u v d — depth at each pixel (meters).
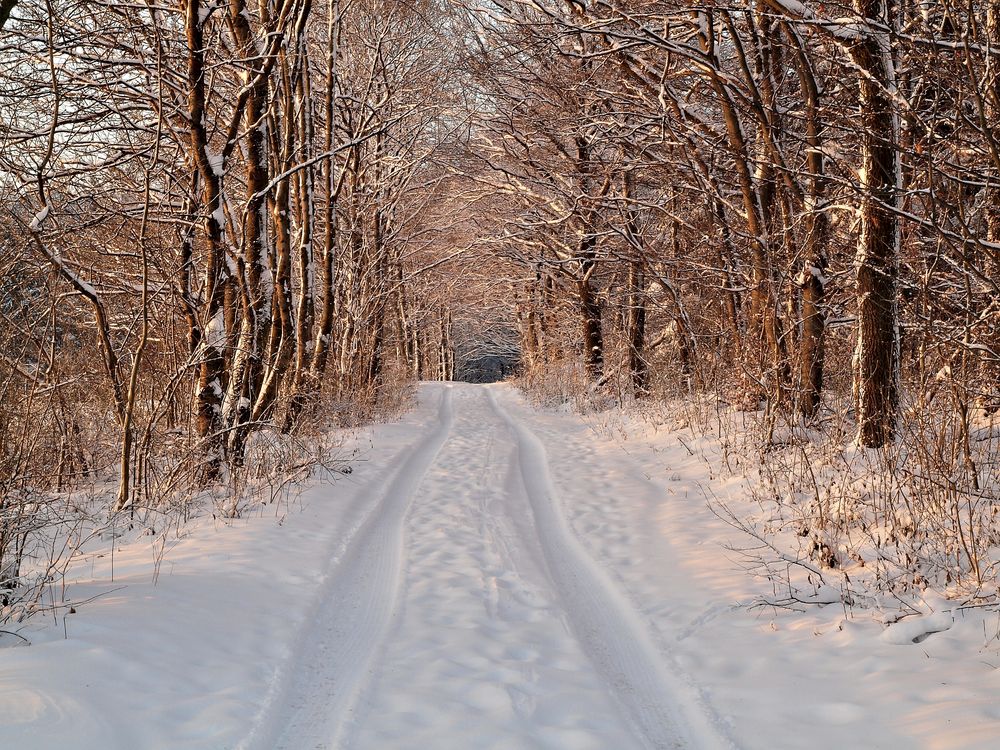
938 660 4.64
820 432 10.45
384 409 21.19
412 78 23.12
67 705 3.73
